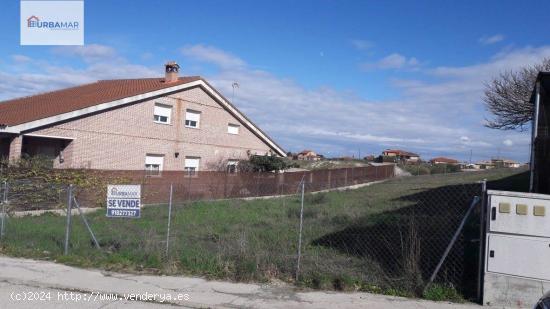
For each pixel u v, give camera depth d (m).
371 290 7.21
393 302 6.68
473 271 7.65
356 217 13.79
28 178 17.08
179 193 22.19
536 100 10.94
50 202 17.28
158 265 8.48
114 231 12.04
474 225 10.74
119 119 22.94
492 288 6.48
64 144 20.94
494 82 24.34
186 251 9.04
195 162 27.92
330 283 7.39
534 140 10.33
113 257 8.83
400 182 33.19
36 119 19.06
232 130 30.45
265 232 11.84
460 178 32.69
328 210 16.11
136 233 11.74
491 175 33.19
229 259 8.41
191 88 27.02
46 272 8.16
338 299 6.82
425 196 19.89
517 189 19.70
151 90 24.34
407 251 8.03
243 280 7.75
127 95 23.09
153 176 21.11
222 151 29.59
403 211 14.98
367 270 7.88
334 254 9.15
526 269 6.37
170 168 26.00
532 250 6.36
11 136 18.83
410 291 7.04
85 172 18.72
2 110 23.67
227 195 24.58
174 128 26.11
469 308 6.44
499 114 23.88
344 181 31.98
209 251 9.09
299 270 7.81
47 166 18.05
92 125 21.62
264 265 8.05
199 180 23.16
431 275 7.34
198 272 8.16
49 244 10.23
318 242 10.44
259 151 32.59
